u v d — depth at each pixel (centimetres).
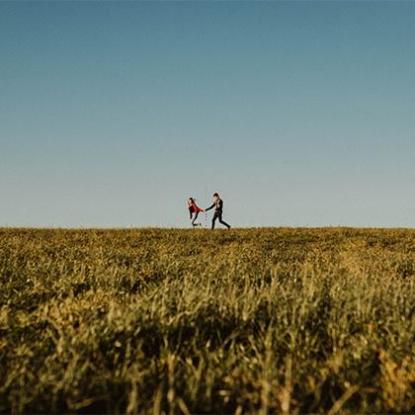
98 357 539
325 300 789
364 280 900
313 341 586
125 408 457
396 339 605
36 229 2827
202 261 1391
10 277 1021
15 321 680
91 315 677
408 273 1326
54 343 590
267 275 1195
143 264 1286
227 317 677
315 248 2136
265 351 554
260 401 453
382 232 2756
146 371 496
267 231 2805
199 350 566
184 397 457
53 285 939
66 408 454
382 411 442
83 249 1733
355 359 541
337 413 438
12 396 448
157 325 628
